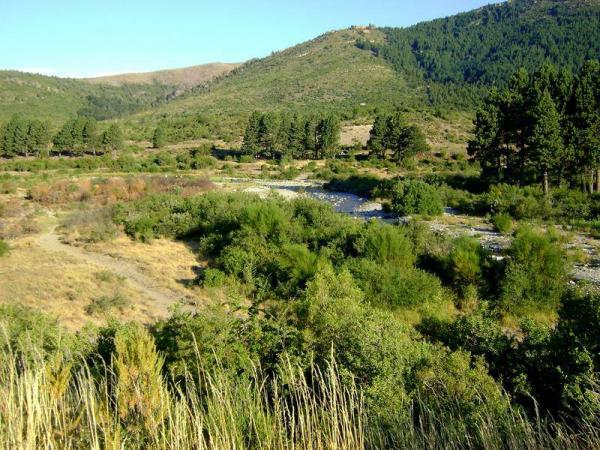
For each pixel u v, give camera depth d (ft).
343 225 65.31
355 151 246.68
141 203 93.76
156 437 9.00
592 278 47.65
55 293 47.16
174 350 19.29
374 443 10.19
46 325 25.27
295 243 57.72
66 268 57.06
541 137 95.50
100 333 23.45
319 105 533.96
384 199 123.65
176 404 9.55
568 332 20.29
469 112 352.69
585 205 85.81
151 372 9.72
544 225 79.25
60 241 74.13
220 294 46.91
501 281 40.93
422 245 50.44
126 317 41.42
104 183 128.67
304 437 10.01
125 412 9.46
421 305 39.40
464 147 239.50
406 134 209.15
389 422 11.66
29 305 42.83
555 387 17.90
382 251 47.39
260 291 45.75
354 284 37.24
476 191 124.26
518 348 22.20
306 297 31.30
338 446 9.68
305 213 75.92
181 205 86.43
